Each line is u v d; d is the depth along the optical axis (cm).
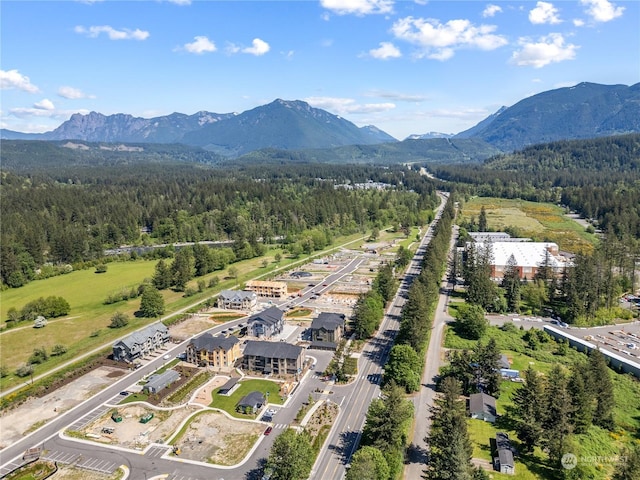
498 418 11856
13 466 10238
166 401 12950
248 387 13725
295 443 9562
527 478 9662
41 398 13200
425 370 14625
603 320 18612
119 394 13388
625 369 14438
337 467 10100
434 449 10362
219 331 18412
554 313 19800
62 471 10069
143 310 19988
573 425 10762
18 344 17388
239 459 10438
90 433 11462
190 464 10281
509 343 16525
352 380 14112
